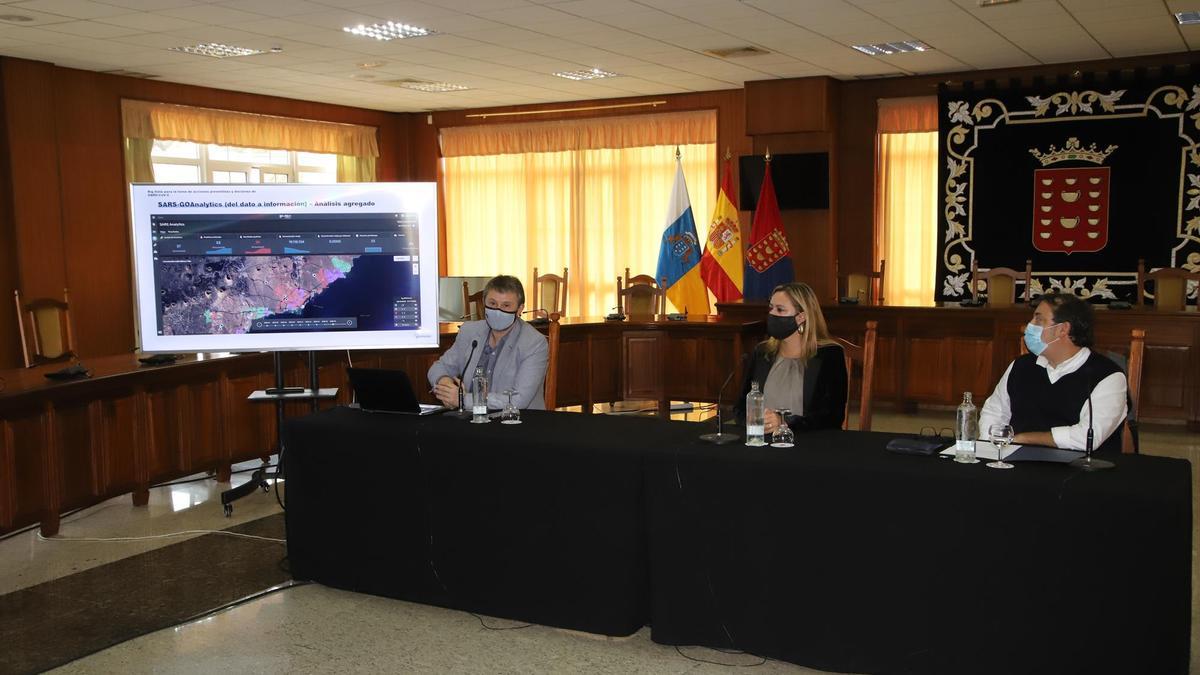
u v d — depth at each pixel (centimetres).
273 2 665
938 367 834
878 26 763
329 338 495
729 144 1118
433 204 491
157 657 337
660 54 880
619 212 1194
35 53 848
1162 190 906
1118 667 263
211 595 397
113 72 945
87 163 940
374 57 881
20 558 450
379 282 493
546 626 357
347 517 384
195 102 1037
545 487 341
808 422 351
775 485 304
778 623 308
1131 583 260
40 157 892
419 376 704
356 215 489
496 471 350
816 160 1042
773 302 379
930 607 286
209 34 771
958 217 994
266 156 1155
